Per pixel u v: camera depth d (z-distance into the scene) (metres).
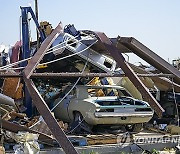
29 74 8.20
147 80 12.52
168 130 12.06
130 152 9.88
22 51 13.66
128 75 9.45
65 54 12.17
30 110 12.62
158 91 13.52
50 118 7.32
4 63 15.07
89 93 12.19
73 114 11.86
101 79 13.20
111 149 9.76
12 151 8.80
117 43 10.70
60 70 13.12
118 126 11.74
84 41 12.15
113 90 12.50
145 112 11.46
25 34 13.52
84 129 11.33
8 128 9.08
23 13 13.55
